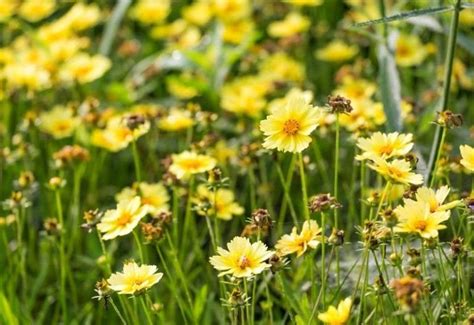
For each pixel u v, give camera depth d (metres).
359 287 1.74
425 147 2.02
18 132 2.20
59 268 1.95
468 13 2.18
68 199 2.06
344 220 1.96
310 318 1.62
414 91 2.24
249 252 1.60
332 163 2.04
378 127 1.95
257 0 2.55
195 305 1.74
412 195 1.65
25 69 2.13
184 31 2.49
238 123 2.12
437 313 1.64
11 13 2.38
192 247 1.96
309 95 1.99
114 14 2.28
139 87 2.29
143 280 1.61
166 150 2.13
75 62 2.16
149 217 1.87
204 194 1.80
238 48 2.18
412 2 2.22
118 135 1.94
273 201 2.04
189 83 2.14
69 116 2.08
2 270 1.92
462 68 2.11
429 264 1.70
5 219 1.94
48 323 1.92
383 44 1.94
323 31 2.37
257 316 1.86
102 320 1.88
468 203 1.61
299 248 1.62
